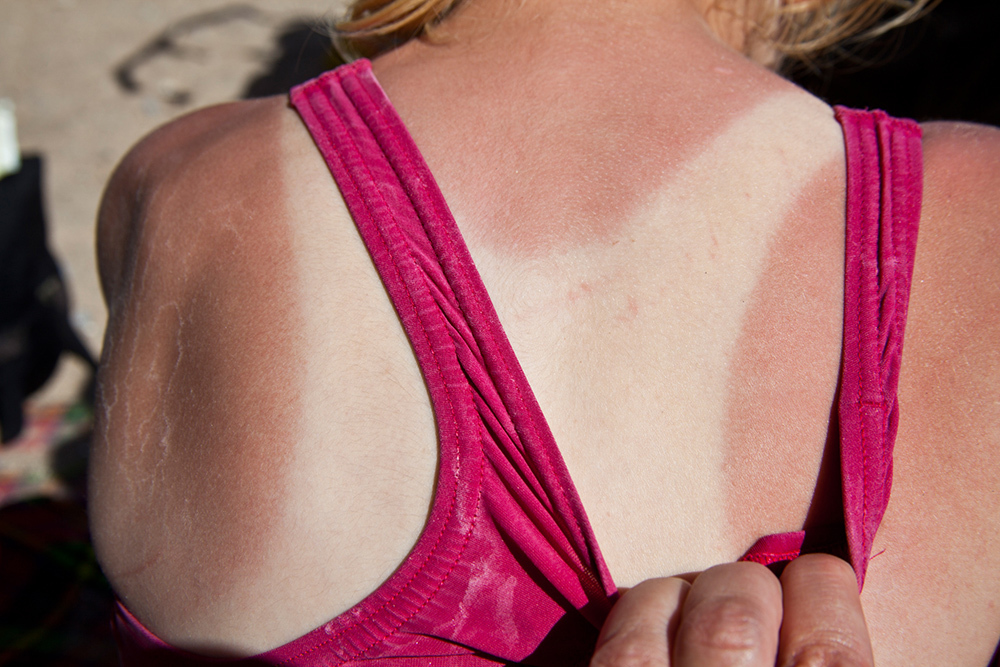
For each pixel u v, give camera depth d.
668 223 0.74
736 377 0.70
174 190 0.86
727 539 0.69
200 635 0.78
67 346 2.67
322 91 0.82
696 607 0.61
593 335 0.72
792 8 1.11
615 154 0.77
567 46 0.82
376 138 0.78
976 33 2.27
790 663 0.60
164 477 0.80
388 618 0.72
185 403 0.80
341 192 0.77
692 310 0.72
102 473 0.86
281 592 0.74
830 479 0.69
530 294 0.73
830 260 0.72
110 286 1.00
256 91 4.50
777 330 0.71
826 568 0.64
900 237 0.71
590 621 0.71
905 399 0.68
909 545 0.68
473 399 0.71
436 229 0.74
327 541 0.73
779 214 0.74
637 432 0.70
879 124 0.78
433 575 0.71
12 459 2.44
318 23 1.24
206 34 5.04
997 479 0.67
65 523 1.82
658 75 0.81
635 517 0.70
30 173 2.45
